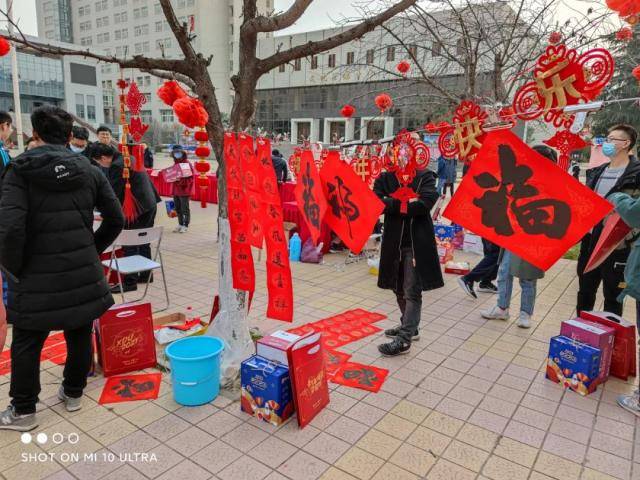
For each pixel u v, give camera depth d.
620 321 3.21
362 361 3.39
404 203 3.12
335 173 2.65
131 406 2.75
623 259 3.32
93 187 2.52
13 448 2.35
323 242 6.70
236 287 3.07
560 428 2.60
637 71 2.09
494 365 3.37
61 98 40.66
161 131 37.78
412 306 3.40
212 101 3.12
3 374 3.09
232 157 2.92
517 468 2.25
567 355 3.03
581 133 2.33
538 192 1.90
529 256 1.96
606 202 1.75
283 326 4.03
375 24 2.97
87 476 2.15
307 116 26.36
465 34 5.05
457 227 7.39
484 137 2.09
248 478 2.15
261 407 2.61
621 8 2.11
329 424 2.60
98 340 3.12
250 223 2.90
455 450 2.38
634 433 2.56
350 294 4.98
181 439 2.44
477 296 4.99
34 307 2.32
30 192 2.26
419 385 3.05
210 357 2.76
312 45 3.01
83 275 2.45
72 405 2.67
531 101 1.95
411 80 5.71
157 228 4.20
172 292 4.91
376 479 2.15
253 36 3.05
